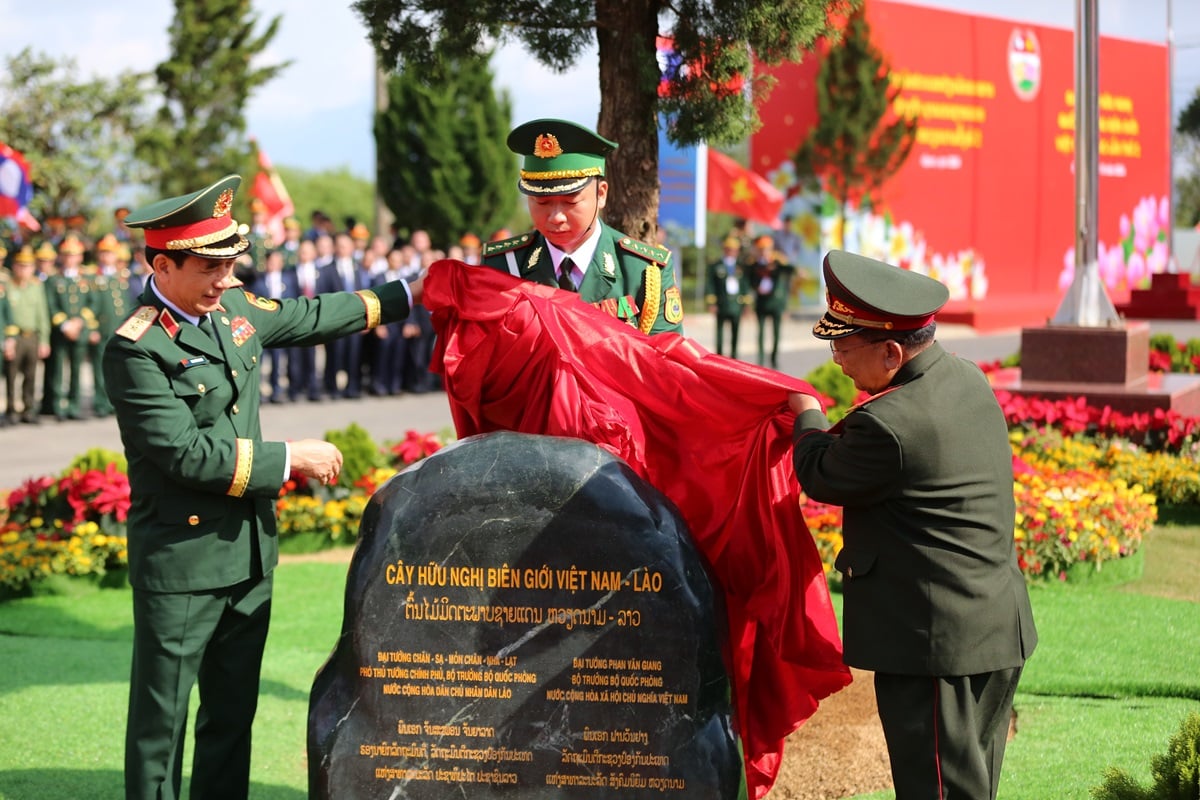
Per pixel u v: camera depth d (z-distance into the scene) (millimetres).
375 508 3723
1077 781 4555
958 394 3523
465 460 3689
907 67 25672
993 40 27500
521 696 3633
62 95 22844
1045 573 7234
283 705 5688
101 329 15383
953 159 26797
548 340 4086
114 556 7848
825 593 3953
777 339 19219
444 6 5488
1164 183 33781
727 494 4074
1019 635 3527
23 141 22594
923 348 3559
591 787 3613
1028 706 5410
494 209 22078
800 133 24766
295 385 16531
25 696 5793
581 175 4164
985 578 3465
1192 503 8859
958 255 27203
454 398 4238
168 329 3990
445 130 21516
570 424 4023
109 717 5527
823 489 3555
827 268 3604
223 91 24203
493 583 3635
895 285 3539
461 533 3641
